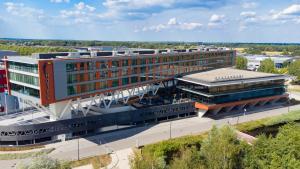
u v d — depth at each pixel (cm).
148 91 10556
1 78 9462
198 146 6781
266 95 11694
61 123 7494
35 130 7175
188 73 12238
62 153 6775
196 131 8456
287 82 18312
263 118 9819
